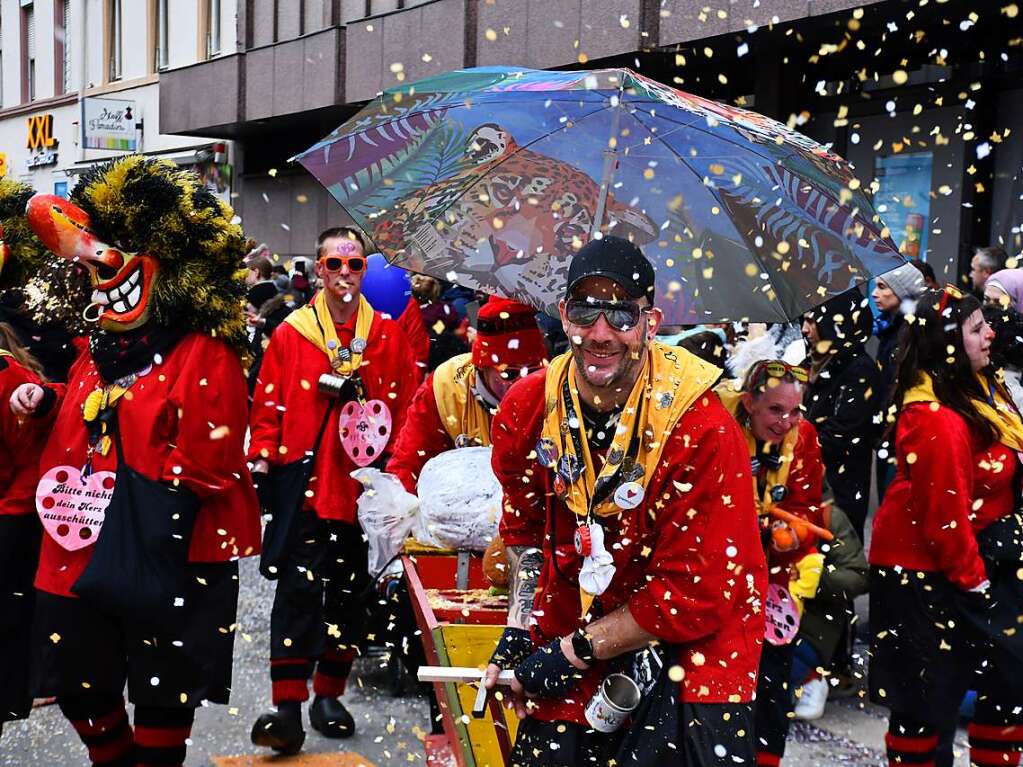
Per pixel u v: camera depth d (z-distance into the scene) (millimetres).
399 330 5422
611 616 2742
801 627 4977
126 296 3924
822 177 3432
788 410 3775
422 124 3775
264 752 4914
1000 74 9344
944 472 3844
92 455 3941
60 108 27109
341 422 5176
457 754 3318
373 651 6246
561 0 12086
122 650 4000
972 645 3988
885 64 10062
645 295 2641
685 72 11695
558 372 2762
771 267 3410
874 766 4707
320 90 17234
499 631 3506
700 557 2641
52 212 3818
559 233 3691
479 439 4398
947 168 9656
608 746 2805
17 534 4152
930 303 3939
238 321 4094
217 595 4082
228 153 21469
